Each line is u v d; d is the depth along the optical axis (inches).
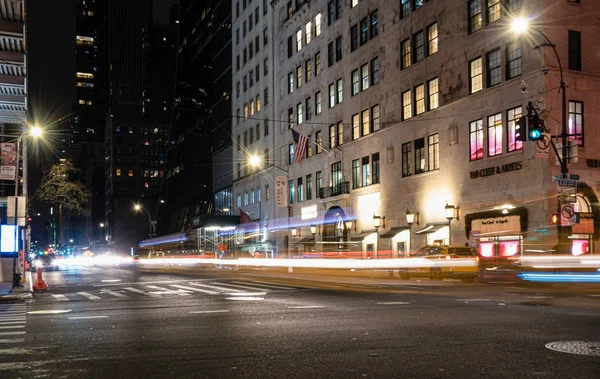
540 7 1289.4
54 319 551.2
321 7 2308.1
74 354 357.7
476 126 1480.1
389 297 756.0
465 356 331.0
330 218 2194.9
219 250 2561.5
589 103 1301.7
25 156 1343.5
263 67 2923.2
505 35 1384.1
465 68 1520.7
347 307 617.3
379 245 1873.8
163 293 884.0
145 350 368.2
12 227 1079.0
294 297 770.2
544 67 1263.5
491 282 1154.0
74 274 1786.4
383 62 1891.0
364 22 2018.9
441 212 1593.3
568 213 1096.8
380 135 1899.6
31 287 1058.1
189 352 358.3
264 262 2073.1
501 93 1391.5
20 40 901.2
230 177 3449.8
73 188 1717.5
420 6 1713.8
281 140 2672.2
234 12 3427.7
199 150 4163.4
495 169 1397.6
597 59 1323.8
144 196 7401.6
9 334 448.8
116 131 7436.0
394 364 312.8
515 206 1325.0
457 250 1216.2
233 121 3398.1
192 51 4500.5
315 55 2368.4
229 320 514.6
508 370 293.4
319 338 403.5
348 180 2094.0
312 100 2381.9
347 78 2113.7
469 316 516.4
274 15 2787.9
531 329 428.8
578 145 1249.4
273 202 2751.0
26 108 1198.9
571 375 280.7
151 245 4640.8
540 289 927.7
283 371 299.9
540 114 1186.0
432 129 1643.7
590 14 1330.0
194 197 4254.4
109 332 451.5
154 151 7554.1
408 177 1744.6
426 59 1680.6
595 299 698.8
